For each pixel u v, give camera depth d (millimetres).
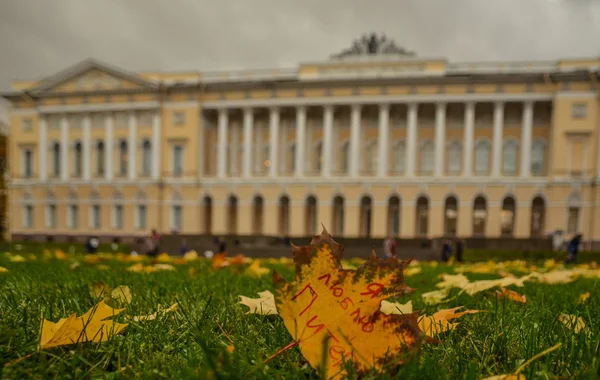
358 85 39375
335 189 40125
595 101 36156
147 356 1277
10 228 46219
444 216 39125
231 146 45594
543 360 1239
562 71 37406
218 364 1071
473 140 40875
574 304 2523
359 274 915
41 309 1894
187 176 42500
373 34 44688
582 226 36250
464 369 1157
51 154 45344
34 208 45594
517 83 37344
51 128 45406
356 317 921
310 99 40188
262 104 41062
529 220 37156
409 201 38969
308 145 43875
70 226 44500
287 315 911
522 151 37719
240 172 45344
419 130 42125
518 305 2436
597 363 1109
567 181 36469
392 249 16406
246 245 33094
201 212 42562
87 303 2119
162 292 2754
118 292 2307
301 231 40562
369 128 43031
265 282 3402
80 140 44656
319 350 907
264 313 1704
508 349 1376
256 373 1050
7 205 45531
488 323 1790
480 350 1366
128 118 43438
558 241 28844
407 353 915
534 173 39406
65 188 44594
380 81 38562
